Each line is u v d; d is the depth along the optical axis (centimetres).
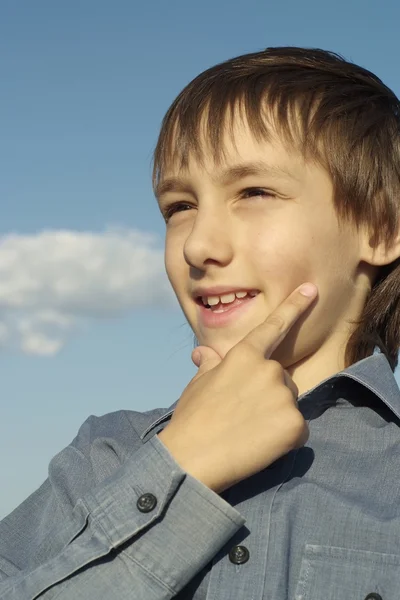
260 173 69
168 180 73
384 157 76
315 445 69
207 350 70
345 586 61
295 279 70
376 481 66
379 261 74
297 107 72
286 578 62
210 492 61
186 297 73
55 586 61
